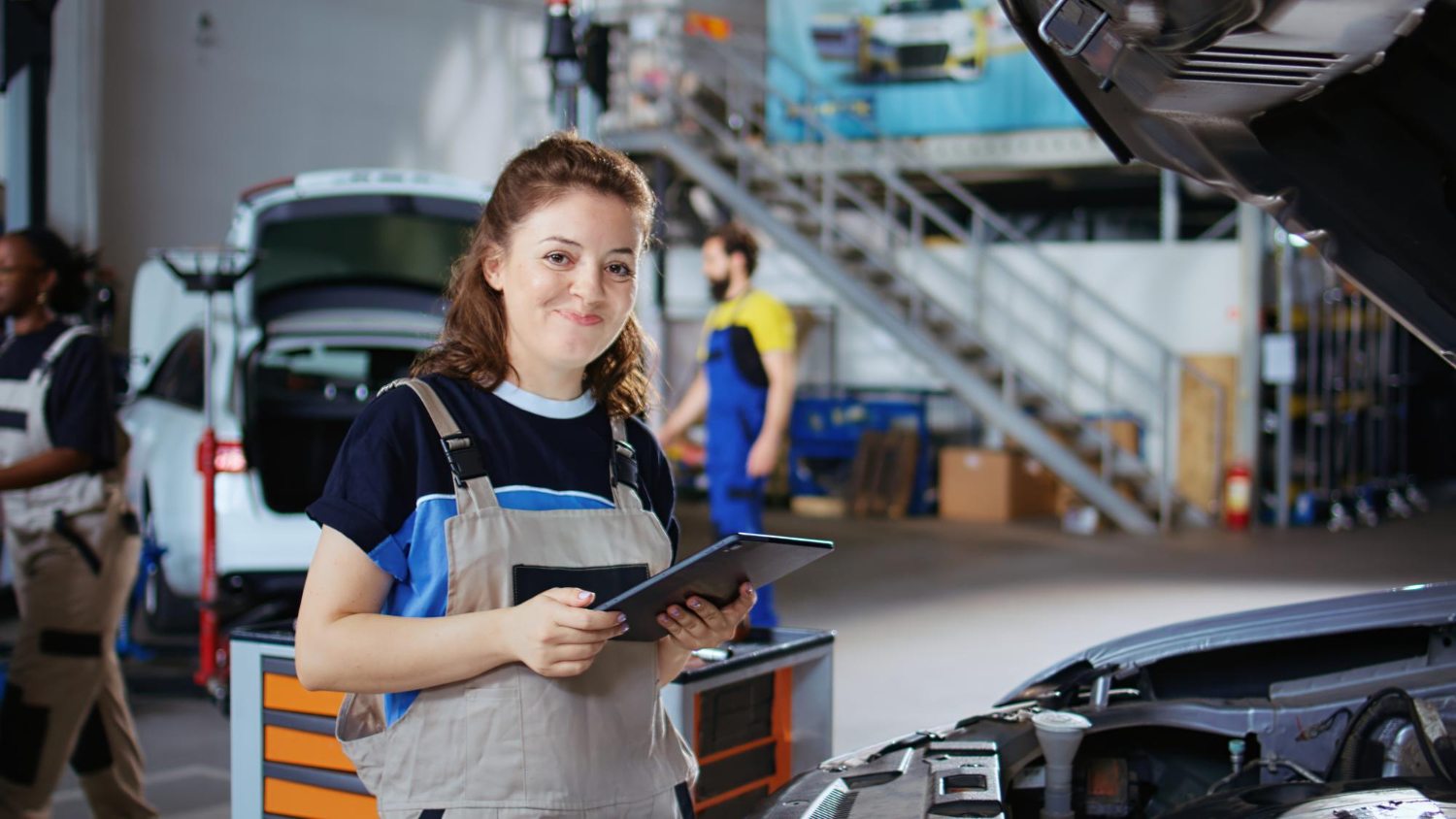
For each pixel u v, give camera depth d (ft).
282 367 19.36
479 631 4.15
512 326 4.61
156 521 16.07
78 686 9.77
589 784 4.40
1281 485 34.55
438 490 4.37
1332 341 36.96
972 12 36.55
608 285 4.49
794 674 8.38
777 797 5.34
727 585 4.31
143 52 30.76
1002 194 42.09
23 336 9.90
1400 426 42.29
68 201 28.09
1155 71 4.13
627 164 4.61
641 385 5.05
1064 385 36.01
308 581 4.33
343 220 19.33
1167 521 32.65
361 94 36.42
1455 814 4.50
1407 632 6.93
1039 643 18.92
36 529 9.75
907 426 36.14
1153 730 6.94
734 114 40.37
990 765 5.38
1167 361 33.45
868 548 29.04
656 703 4.77
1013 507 34.73
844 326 38.19
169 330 17.12
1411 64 3.90
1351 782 5.11
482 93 40.34
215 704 14.88
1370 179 4.28
